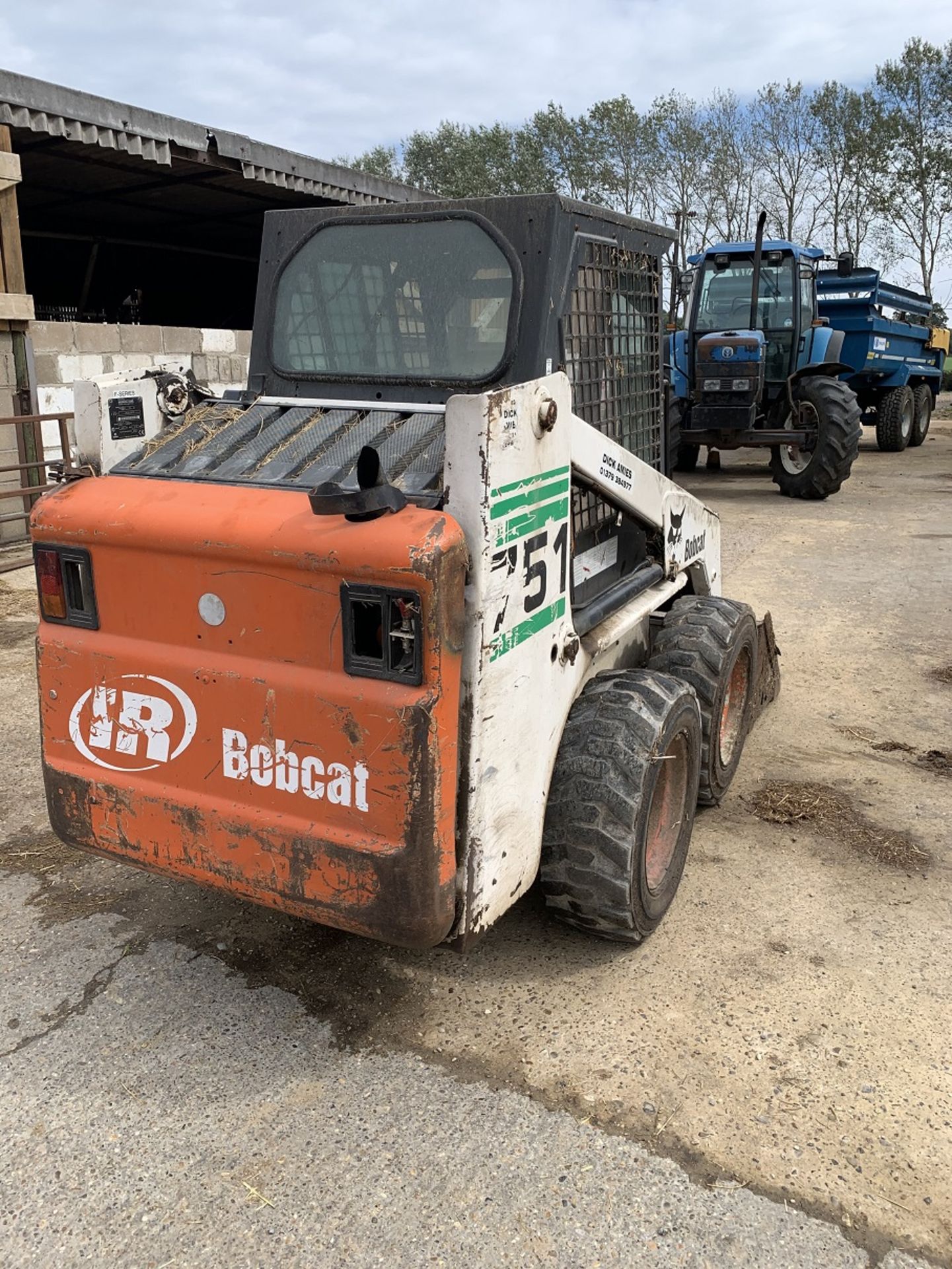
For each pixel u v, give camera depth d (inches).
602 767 108.5
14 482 336.5
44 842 147.3
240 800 95.9
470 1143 91.1
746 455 642.2
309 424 112.3
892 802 161.5
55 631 104.5
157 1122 94.0
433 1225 82.9
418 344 115.4
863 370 566.9
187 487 101.3
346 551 84.5
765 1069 100.3
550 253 107.1
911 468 569.6
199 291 705.6
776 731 192.2
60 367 348.2
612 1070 100.3
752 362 423.2
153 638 98.3
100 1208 85.0
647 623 158.7
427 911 89.0
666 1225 82.7
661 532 141.8
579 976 115.3
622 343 129.9
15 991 113.3
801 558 337.1
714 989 113.0
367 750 87.4
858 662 231.8
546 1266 79.3
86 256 623.5
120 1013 109.6
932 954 120.5
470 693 89.0
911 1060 101.8
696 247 1732.3
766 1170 88.2
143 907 130.6
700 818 155.7
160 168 427.2
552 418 95.6
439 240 112.7
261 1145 91.3
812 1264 79.6
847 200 1726.1
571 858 109.8
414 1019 108.3
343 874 90.6
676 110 1686.8
